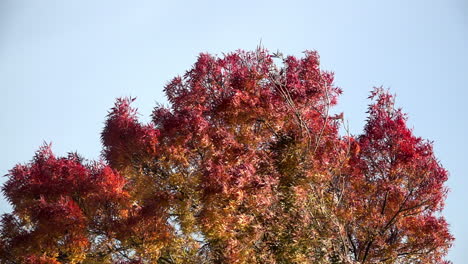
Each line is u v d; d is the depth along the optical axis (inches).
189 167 816.9
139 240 739.4
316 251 771.4
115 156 831.1
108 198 741.3
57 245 729.6
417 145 831.7
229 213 735.1
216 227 733.3
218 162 788.0
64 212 703.7
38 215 709.3
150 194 805.2
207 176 735.1
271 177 760.3
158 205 765.3
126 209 751.1
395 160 822.5
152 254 748.0
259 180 743.1
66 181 756.0
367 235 824.9
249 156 795.4
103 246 746.8
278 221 762.8
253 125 868.6
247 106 822.5
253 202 743.1
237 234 756.6
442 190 819.4
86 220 719.1
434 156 822.5
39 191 761.6
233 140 800.9
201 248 809.5
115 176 751.1
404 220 835.4
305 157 805.2
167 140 823.1
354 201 832.9
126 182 775.7
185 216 785.6
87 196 745.6
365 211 829.2
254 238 745.6
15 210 774.5
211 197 730.8
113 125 829.2
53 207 703.1
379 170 835.4
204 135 792.3
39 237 722.8
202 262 789.2
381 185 821.9
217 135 800.3
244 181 732.7
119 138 823.7
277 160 813.2
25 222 781.9
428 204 823.7
